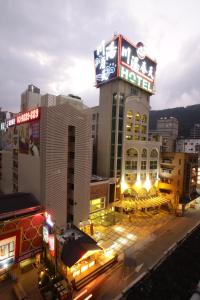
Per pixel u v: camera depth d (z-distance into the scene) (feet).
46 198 99.96
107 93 155.94
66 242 83.05
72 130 111.34
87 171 121.60
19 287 76.59
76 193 114.62
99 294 73.92
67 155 110.11
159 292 75.66
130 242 113.29
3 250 81.56
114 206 151.94
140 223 140.46
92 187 134.21
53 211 104.17
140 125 170.50
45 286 74.84
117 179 155.94
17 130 128.06
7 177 158.81
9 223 82.58
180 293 75.41
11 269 84.74
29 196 106.22
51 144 99.91
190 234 126.82
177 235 123.65
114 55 142.31
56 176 104.47
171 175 178.19
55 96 133.90
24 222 87.20
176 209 161.07
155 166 176.45
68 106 107.04
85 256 75.66
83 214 120.67
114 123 152.87
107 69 149.69
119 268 88.02
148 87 170.40
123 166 156.87
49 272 81.46
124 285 78.33
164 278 83.56
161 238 119.14
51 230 81.41
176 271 88.53
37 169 103.55
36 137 103.55
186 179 177.99
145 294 74.49
